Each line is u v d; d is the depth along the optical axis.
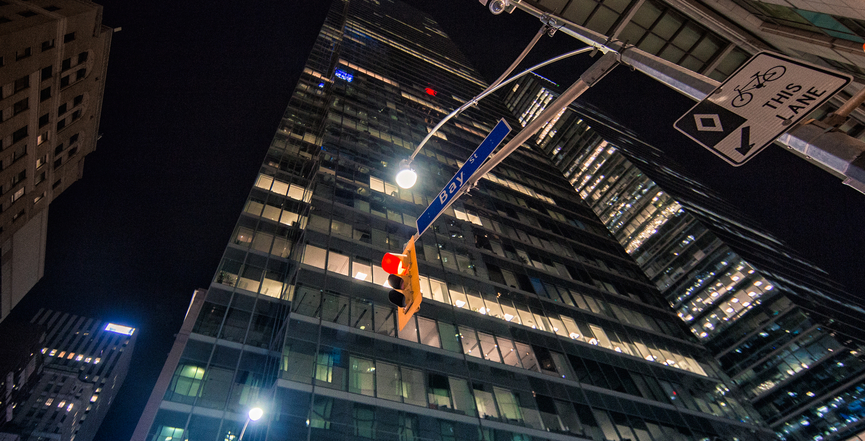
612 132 110.94
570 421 28.83
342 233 33.47
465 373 27.84
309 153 45.12
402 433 22.22
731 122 4.50
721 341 64.25
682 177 104.38
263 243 32.16
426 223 9.10
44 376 142.62
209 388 22.45
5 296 61.22
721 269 69.19
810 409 53.19
